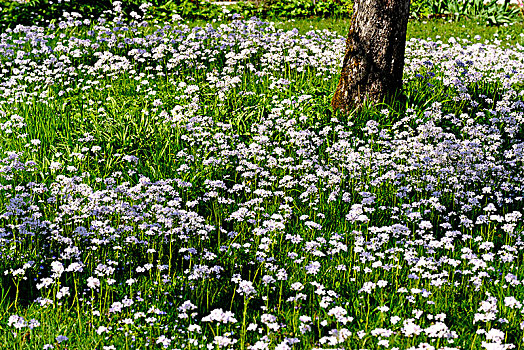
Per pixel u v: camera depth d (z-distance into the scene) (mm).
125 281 5441
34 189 6582
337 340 4367
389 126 8742
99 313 4816
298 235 5812
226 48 11938
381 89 9227
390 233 6395
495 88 10289
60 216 6238
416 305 5086
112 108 9219
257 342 4344
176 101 9539
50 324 4789
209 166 7625
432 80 10578
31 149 8227
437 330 4242
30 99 9914
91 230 6133
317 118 9008
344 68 9383
